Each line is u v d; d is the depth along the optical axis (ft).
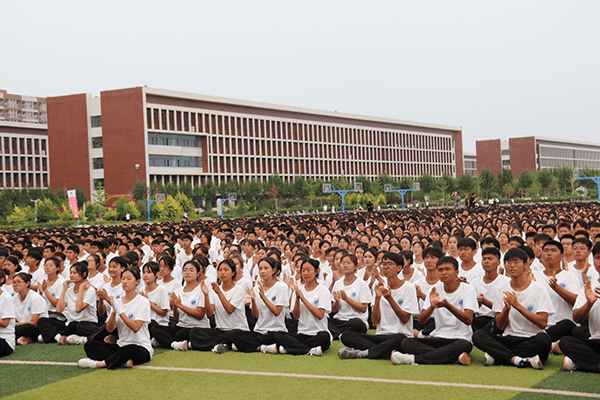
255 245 42.32
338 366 26.30
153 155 274.77
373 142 381.81
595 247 25.63
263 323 30.17
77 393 23.44
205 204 282.97
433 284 29.55
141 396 22.84
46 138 321.93
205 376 25.26
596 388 21.62
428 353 25.76
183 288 31.50
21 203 244.42
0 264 36.42
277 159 329.31
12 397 23.20
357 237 47.47
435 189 342.85
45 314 33.65
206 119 296.51
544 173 361.71
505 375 23.73
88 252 46.29
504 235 42.04
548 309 24.40
